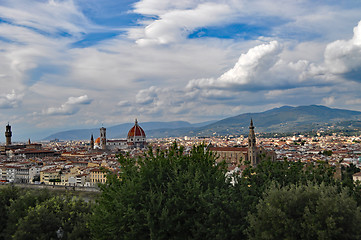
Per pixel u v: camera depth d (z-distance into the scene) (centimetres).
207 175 4662
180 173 4556
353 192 4575
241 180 4866
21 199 6825
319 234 3231
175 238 4072
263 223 3609
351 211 3372
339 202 3478
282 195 3688
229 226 3919
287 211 3566
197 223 3966
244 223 4053
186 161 5044
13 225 5916
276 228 3484
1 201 6775
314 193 3619
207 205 3984
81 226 5803
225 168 5178
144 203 4281
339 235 3316
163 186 4569
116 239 4344
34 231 5594
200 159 5091
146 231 4234
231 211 4059
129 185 4344
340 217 3253
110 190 4831
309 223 3375
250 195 4631
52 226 5856
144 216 4166
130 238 4122
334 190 3712
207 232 3931
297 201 3603
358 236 3253
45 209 5906
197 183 4256
